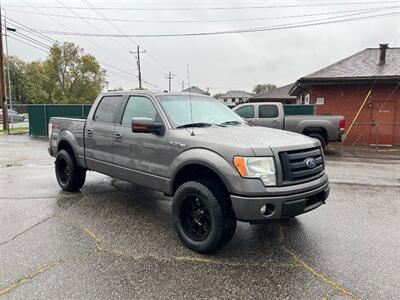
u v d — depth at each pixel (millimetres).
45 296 2600
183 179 3818
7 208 4793
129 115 4457
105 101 4996
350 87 14609
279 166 3131
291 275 2994
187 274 2992
